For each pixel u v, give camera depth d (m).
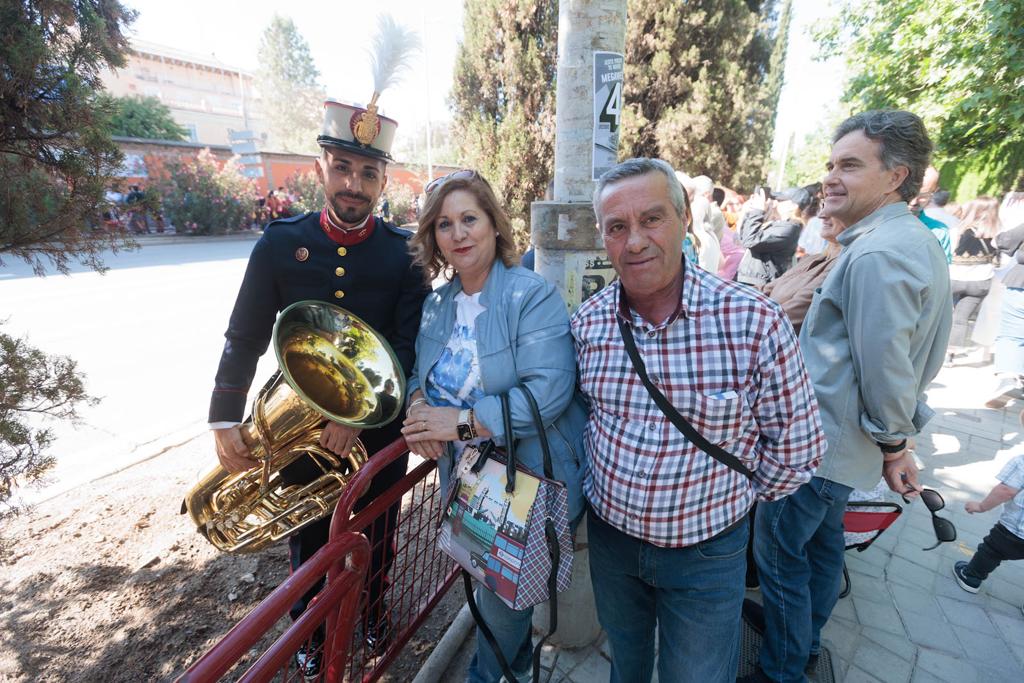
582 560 2.04
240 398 1.94
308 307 1.76
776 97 12.40
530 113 8.05
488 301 1.58
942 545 2.89
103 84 2.04
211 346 6.62
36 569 2.73
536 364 1.48
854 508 2.28
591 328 1.45
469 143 9.04
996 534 2.41
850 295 1.61
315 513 1.79
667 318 1.29
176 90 44.88
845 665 2.16
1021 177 9.85
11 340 2.00
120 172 2.12
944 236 3.54
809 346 1.80
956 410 4.73
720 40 10.23
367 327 1.88
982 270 6.07
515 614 1.70
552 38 7.63
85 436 4.31
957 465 3.74
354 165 1.89
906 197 1.68
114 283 10.62
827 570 1.98
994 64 8.56
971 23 8.72
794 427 1.30
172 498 3.38
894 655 2.21
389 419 1.71
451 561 2.47
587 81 2.05
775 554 1.84
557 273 2.11
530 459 1.55
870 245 1.58
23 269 12.02
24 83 1.73
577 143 2.12
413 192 24.34
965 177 10.91
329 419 1.61
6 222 1.87
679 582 1.44
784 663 1.87
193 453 4.00
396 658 2.23
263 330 2.02
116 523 3.12
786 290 2.53
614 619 1.66
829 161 1.80
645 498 1.37
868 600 2.51
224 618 2.46
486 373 1.56
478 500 1.50
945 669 2.14
